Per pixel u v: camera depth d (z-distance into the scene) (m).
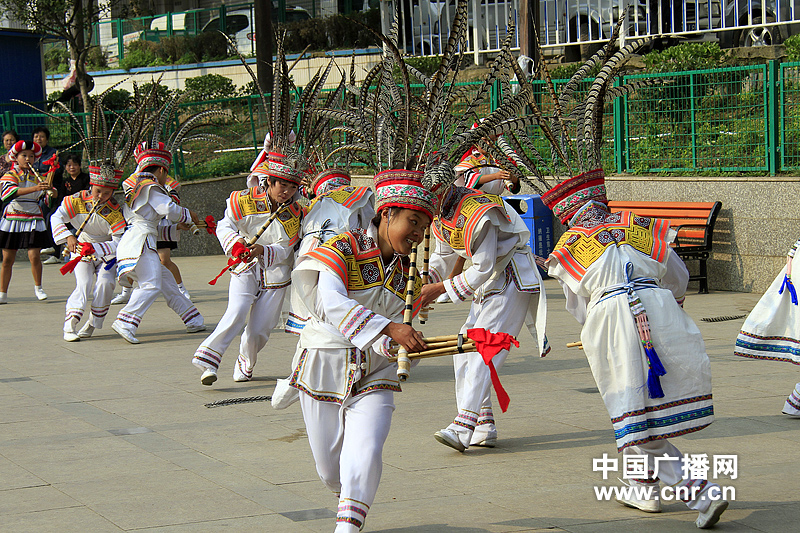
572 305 4.64
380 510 4.52
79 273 9.69
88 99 19.19
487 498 4.69
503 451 5.55
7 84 22.84
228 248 7.11
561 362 8.11
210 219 10.12
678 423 4.25
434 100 4.11
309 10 27.34
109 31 30.34
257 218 7.23
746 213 11.66
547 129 4.92
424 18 21.28
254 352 7.51
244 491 4.83
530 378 7.51
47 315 11.23
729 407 6.40
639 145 13.00
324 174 7.26
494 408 6.58
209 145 18.23
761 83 11.77
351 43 24.72
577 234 4.50
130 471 5.22
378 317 3.58
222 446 5.72
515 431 5.98
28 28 23.11
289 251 7.31
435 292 5.44
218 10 28.64
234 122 18.45
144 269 9.42
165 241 11.80
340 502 3.66
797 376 7.31
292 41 25.22
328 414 3.91
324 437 3.93
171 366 8.27
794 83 11.47
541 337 5.74
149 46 29.12
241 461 5.39
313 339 3.88
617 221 4.52
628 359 4.26
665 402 4.26
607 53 5.05
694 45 15.42
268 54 21.45
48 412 6.66
